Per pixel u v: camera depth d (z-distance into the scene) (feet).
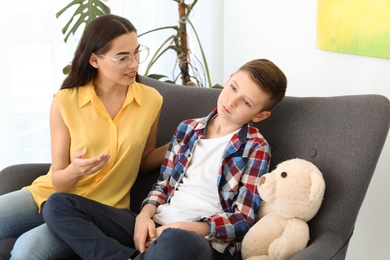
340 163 4.97
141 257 4.52
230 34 9.07
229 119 5.31
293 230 4.74
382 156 6.21
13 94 9.07
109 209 5.24
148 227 5.11
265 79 5.14
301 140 5.32
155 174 6.16
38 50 9.09
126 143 5.68
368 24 5.97
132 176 5.87
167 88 6.43
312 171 4.84
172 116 6.23
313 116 5.32
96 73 5.79
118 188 5.77
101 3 7.79
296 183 4.79
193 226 4.95
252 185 5.17
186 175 5.52
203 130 5.58
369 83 6.23
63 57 9.17
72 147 5.64
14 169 6.04
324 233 4.81
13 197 5.61
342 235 4.83
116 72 5.49
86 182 5.71
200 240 4.46
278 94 5.26
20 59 9.07
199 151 5.52
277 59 7.86
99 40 5.46
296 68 7.48
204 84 9.63
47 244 4.95
